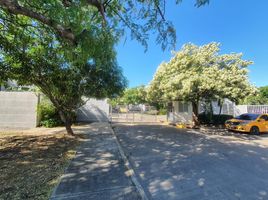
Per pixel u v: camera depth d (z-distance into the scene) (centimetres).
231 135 1269
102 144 862
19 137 971
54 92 929
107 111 1947
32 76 809
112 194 394
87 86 949
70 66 834
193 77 1316
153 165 620
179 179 504
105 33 432
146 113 3409
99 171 525
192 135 1238
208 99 1501
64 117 1050
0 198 359
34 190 398
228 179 506
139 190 416
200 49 1512
